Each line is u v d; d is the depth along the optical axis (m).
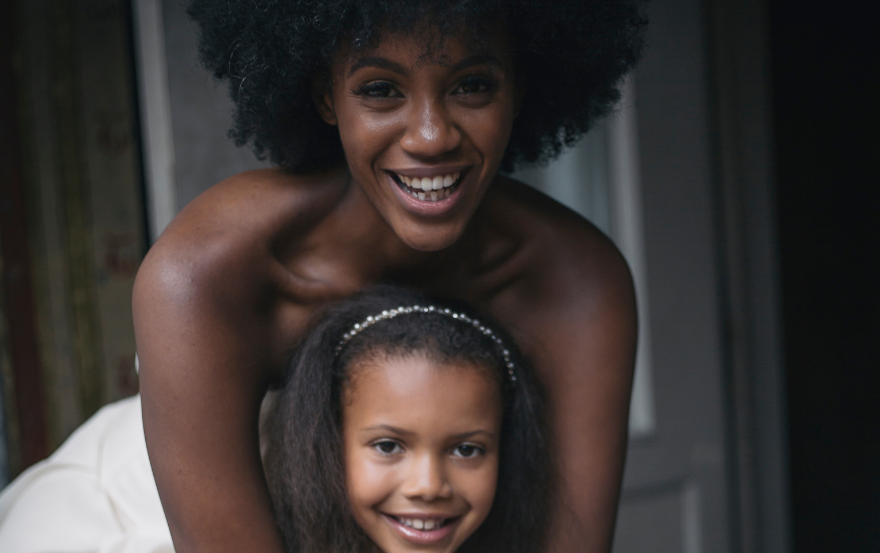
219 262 0.82
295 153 0.90
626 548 2.00
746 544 2.18
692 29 2.06
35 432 1.92
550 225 0.96
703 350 2.09
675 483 2.06
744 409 2.19
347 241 0.91
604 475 0.95
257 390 0.86
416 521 0.87
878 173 2.64
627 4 0.88
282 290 0.89
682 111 2.05
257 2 0.80
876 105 2.62
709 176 2.09
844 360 2.67
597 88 0.95
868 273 2.67
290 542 0.90
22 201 1.90
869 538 2.65
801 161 2.58
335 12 0.72
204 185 1.55
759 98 2.18
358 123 0.74
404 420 0.85
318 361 0.89
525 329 0.98
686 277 2.06
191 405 0.80
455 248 0.94
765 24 2.17
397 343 0.88
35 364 1.92
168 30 1.52
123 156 1.95
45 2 1.89
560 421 0.96
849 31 2.59
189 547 0.81
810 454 2.63
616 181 2.00
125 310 1.97
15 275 1.90
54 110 1.91
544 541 0.95
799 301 2.61
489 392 0.89
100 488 1.15
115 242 1.96
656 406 2.03
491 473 0.90
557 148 1.02
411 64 0.70
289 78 0.82
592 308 0.96
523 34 0.80
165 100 1.52
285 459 0.91
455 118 0.73
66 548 1.08
